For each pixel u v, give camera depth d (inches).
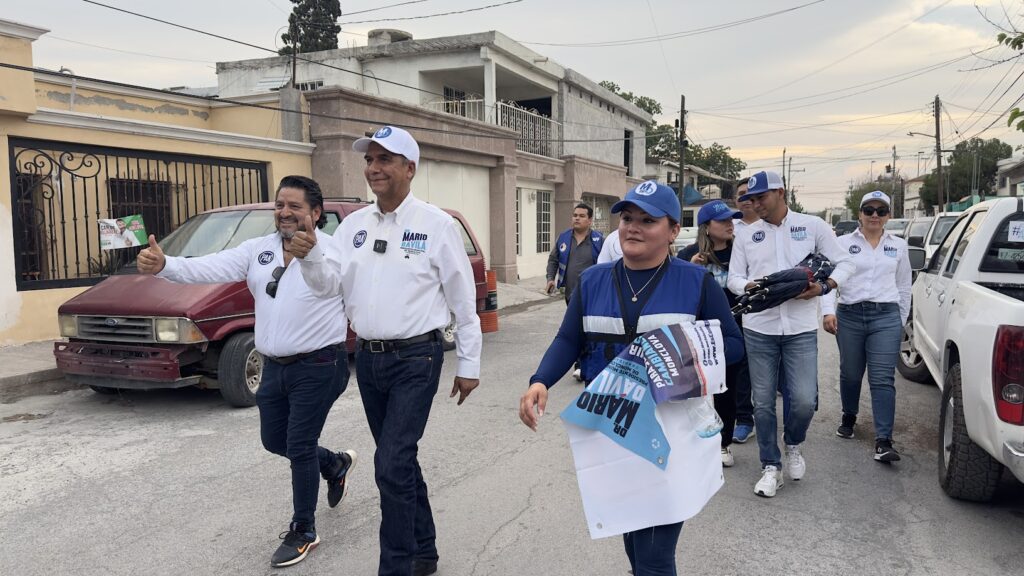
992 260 195.8
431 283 126.8
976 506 167.9
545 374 103.0
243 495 173.8
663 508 93.0
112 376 243.3
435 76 823.7
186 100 533.3
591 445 96.6
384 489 118.9
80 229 385.4
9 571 135.9
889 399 196.4
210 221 293.6
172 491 176.2
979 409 147.2
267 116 523.8
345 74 821.2
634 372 95.6
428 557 133.5
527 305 602.2
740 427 218.2
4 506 167.2
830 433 226.8
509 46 775.7
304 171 496.4
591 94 1029.2
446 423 235.8
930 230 426.0
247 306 255.1
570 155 864.3
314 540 143.5
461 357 131.2
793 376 173.8
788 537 151.4
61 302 352.5
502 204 708.0
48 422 238.7
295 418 139.6
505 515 162.2
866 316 199.5
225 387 247.4
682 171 1294.3
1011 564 139.3
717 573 135.9
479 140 660.7
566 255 314.8
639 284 101.8
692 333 95.3
